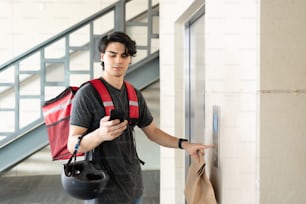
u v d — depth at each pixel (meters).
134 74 2.83
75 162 1.04
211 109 1.00
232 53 0.80
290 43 0.66
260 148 0.67
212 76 0.98
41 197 2.53
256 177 0.69
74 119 1.04
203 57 1.44
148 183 2.37
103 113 1.05
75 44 2.88
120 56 1.08
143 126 1.25
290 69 0.66
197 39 1.55
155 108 2.58
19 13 2.71
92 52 2.56
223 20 0.87
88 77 2.58
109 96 1.07
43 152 2.85
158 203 2.09
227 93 0.85
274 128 0.67
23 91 2.82
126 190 1.11
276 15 0.65
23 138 2.74
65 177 1.00
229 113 0.83
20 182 2.80
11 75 2.87
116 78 1.10
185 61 1.70
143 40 2.86
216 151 0.96
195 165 1.06
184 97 1.73
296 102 0.67
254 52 0.68
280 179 0.68
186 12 1.42
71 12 2.91
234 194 0.81
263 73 0.66
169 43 1.75
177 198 1.71
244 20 0.73
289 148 0.67
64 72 2.58
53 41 2.55
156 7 2.74
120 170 1.09
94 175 1.03
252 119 0.70
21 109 2.66
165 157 1.75
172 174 1.73
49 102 1.25
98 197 1.09
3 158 2.72
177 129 1.75
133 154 1.16
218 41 0.91
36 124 2.66
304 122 0.67
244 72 0.73
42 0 2.79
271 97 0.66
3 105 2.81
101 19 2.88
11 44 2.75
